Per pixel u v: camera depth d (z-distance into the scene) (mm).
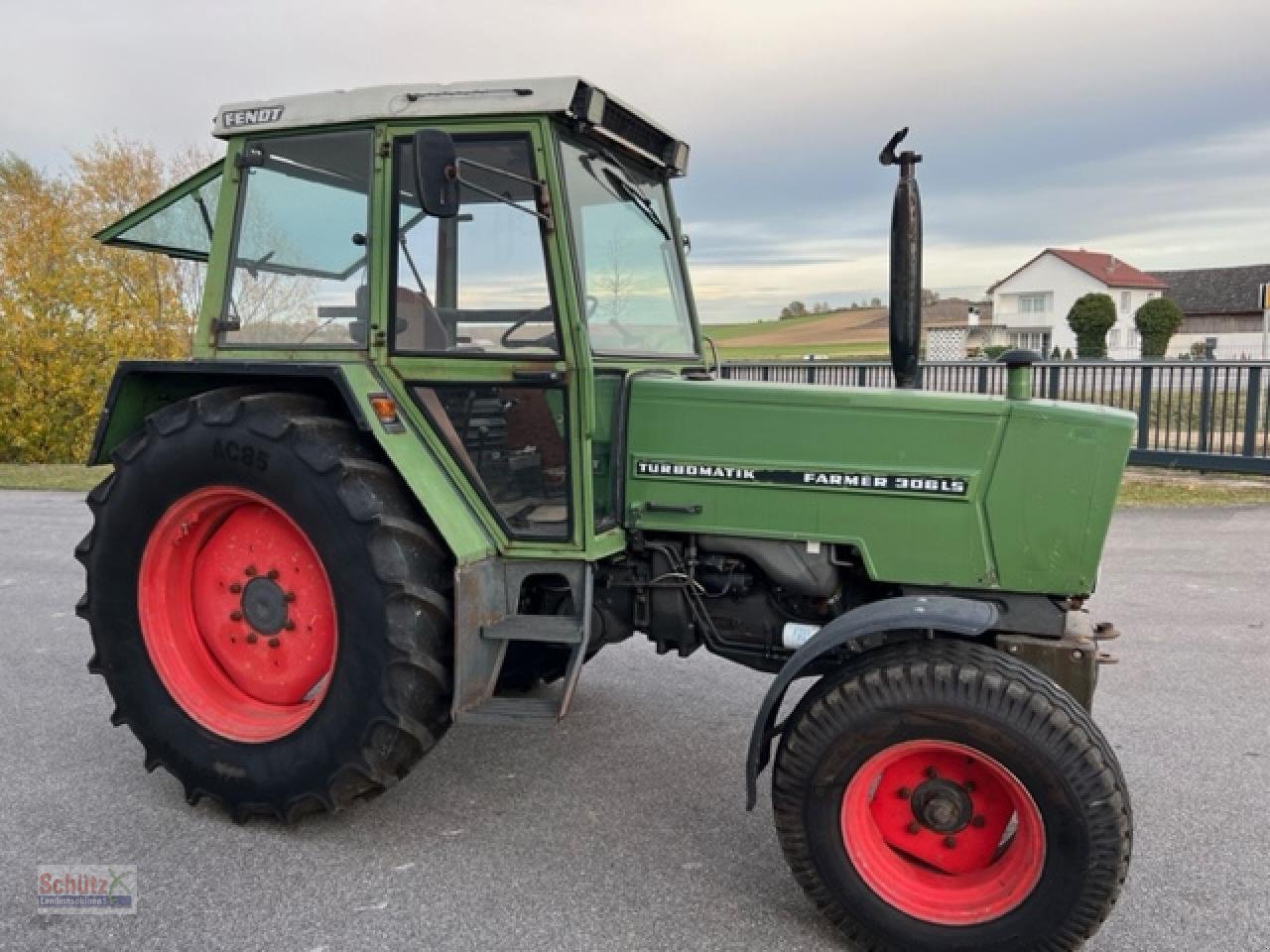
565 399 2990
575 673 2879
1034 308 56344
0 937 2527
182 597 3340
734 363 11672
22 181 17625
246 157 3213
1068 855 2312
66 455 17266
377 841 3068
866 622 2545
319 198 3160
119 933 2549
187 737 3189
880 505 2996
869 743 2475
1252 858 2938
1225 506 8617
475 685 2955
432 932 2570
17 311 16688
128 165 17688
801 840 2545
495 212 2994
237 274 3312
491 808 3303
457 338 3070
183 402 3160
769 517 3125
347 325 3172
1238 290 53688
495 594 3045
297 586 3199
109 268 17375
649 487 3250
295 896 2738
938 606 2547
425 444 3111
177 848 3008
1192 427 10406
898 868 2553
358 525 2842
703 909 2703
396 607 2832
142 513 3213
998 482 2867
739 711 4215
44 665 4762
